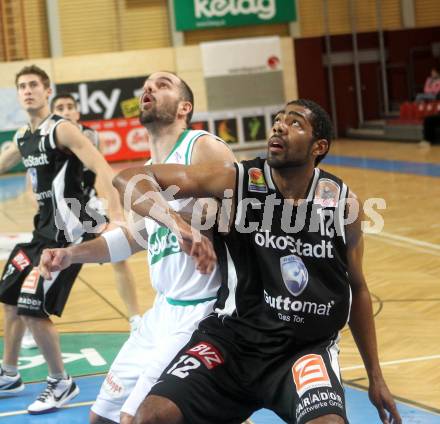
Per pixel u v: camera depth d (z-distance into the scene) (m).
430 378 7.77
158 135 5.85
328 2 38.56
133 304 10.24
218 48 36.41
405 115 35.94
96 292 12.58
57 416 7.30
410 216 17.50
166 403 4.51
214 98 36.53
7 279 7.73
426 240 14.99
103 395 5.69
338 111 39.34
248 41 36.75
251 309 4.86
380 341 9.12
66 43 36.31
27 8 35.56
